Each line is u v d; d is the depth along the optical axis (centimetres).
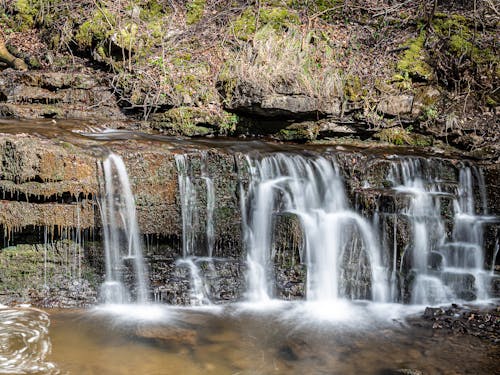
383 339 587
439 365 527
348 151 861
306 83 938
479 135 981
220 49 1038
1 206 613
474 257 778
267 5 1133
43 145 626
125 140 741
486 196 845
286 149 832
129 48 980
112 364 498
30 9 1104
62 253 647
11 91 941
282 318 636
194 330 584
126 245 671
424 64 1066
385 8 1160
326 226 731
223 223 717
